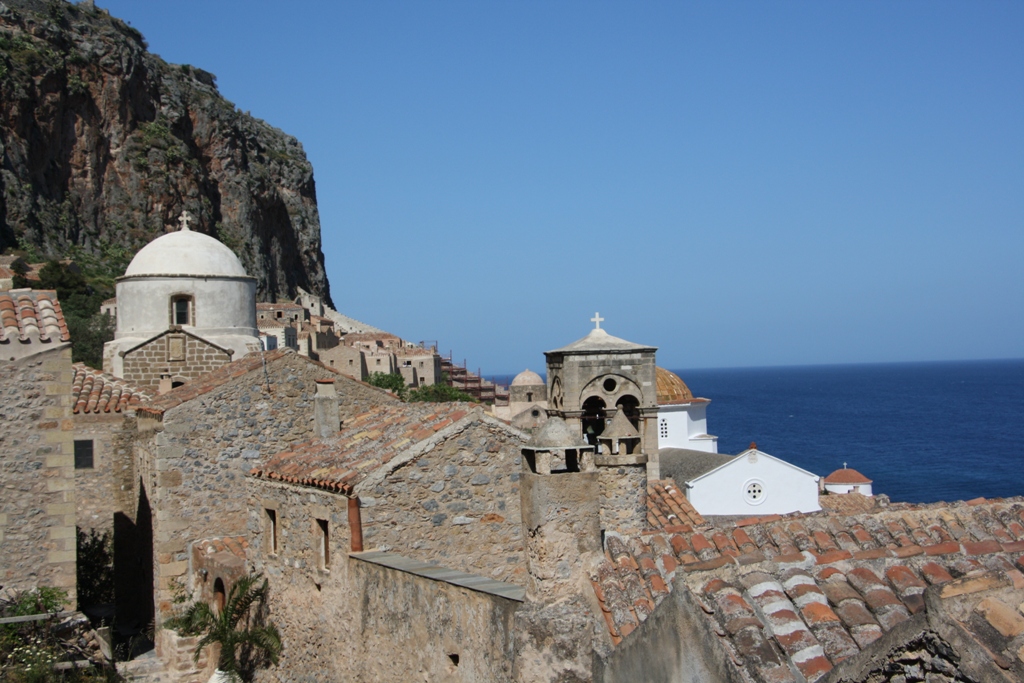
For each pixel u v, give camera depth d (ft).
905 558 37.06
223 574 80.79
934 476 353.31
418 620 56.24
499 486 70.08
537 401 280.72
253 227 649.20
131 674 83.30
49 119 527.81
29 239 488.02
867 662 28.19
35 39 536.83
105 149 567.59
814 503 139.54
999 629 25.88
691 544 43.34
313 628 70.44
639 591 40.81
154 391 122.52
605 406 118.32
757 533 43.70
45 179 526.98
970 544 38.63
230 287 176.24
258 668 77.30
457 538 68.54
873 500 137.80
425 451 68.23
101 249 536.83
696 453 159.53
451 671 52.54
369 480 66.33
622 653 37.19
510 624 46.62
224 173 646.74
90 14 600.80
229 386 89.56
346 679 65.26
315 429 87.81
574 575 42.75
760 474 138.82
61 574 72.28
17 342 72.18
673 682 34.01
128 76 579.89
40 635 69.97
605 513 57.82
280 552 76.33
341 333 479.82
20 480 71.67
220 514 88.79
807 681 30.30
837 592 34.45
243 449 89.56
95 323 305.53
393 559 62.54
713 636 32.04
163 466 87.51
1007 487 322.14
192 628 81.87
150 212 572.51
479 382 456.45
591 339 120.88
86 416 112.47
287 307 423.64
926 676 26.91
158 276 170.81
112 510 112.57
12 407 71.82
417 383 405.59
